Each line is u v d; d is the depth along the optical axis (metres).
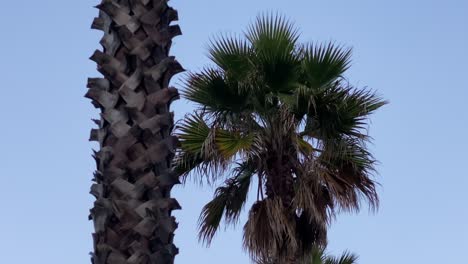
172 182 5.87
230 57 14.97
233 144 14.74
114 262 5.67
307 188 14.76
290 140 14.98
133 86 5.95
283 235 14.73
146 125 5.88
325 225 14.88
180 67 6.09
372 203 15.23
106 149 5.85
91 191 5.89
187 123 15.03
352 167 15.24
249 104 15.09
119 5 6.13
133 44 6.04
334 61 14.82
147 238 5.70
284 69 14.85
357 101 14.91
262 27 15.02
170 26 6.32
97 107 6.03
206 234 15.57
